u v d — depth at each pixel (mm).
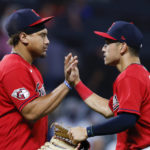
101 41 36000
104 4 39906
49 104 12953
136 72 12695
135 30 13523
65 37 35531
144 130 12766
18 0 36875
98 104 15062
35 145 13570
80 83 15508
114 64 13828
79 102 31219
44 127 14180
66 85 13352
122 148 13156
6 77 12883
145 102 12664
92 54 35406
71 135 12875
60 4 38031
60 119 28562
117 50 13508
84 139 12633
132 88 12273
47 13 37219
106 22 38281
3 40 32688
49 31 35125
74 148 13398
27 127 13383
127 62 13383
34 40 13570
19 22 13500
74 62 13344
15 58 13312
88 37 36219
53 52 33781
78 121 29594
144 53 35656
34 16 13664
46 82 33125
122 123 12078
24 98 12797
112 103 14672
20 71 12938
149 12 39812
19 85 12828
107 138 27859
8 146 13156
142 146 12781
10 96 12883
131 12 39656
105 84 34875
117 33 13469
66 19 37469
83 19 38406
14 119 13203
